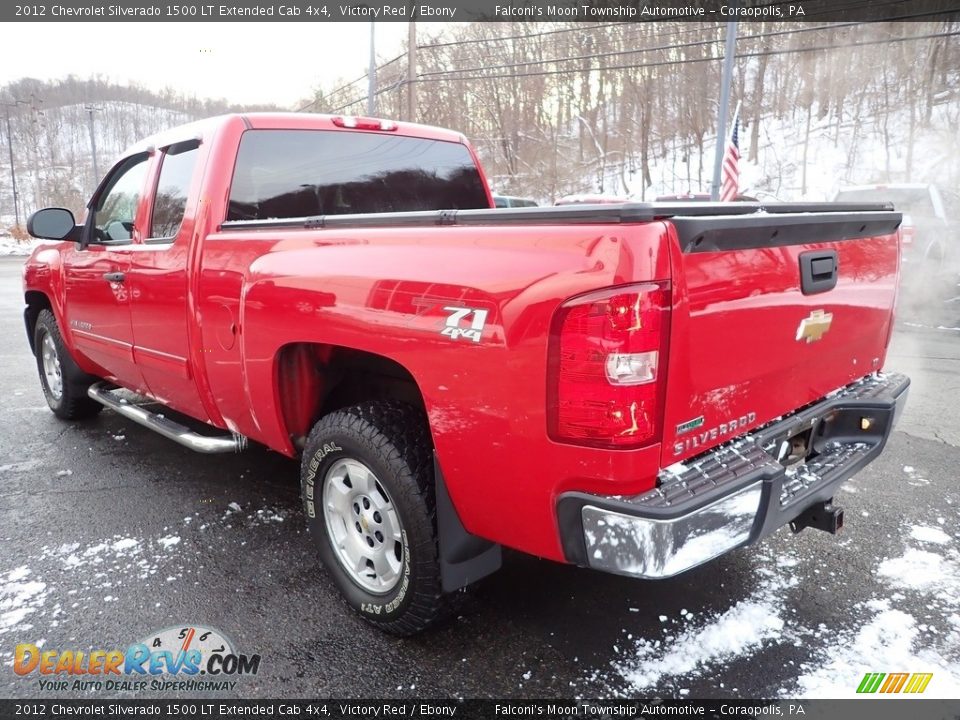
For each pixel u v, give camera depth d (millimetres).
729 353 2088
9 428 5184
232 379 3068
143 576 3035
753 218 2031
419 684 2338
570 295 1828
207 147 3287
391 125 3936
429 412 2205
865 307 2820
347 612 2762
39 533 3443
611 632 2607
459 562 2357
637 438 1841
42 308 5379
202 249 3141
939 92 39656
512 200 16766
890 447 4645
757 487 2021
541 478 1971
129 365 3994
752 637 2562
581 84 48312
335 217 2607
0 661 2467
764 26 36281
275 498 3881
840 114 41812
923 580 2941
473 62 39250
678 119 44938
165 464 4406
